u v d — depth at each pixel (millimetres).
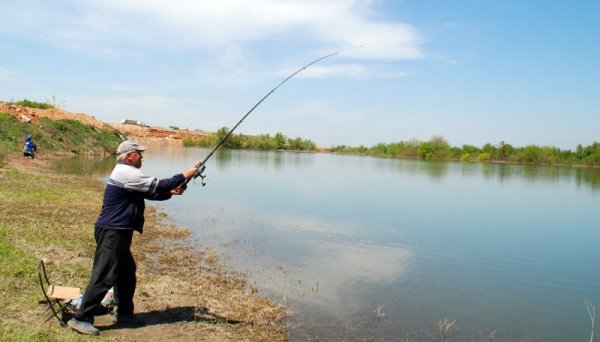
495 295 9570
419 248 13570
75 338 5199
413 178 42125
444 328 7637
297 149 123938
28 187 16172
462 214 21078
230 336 6363
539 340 7398
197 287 8328
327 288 9203
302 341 6641
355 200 23922
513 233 16828
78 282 7246
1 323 5230
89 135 44406
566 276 11219
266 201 21422
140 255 10266
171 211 17062
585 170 71938
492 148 100312
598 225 19156
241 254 11383
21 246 8469
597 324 8180
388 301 8742
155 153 57812
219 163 47781
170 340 5895
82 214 12945
